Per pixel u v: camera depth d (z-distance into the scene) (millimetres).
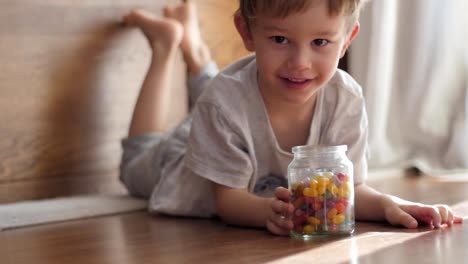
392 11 2064
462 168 2047
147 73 1941
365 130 1516
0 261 1324
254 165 1495
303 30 1339
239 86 1489
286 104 1473
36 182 1905
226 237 1387
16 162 1881
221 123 1476
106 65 1995
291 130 1505
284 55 1363
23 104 1891
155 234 1455
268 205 1415
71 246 1400
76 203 1774
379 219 1435
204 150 1489
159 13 2088
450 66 2051
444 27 2041
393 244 1256
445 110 2074
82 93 1962
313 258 1205
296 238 1337
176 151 1686
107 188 1997
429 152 2107
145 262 1251
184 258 1258
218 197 1493
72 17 1950
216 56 2186
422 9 2055
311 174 1329
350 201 1339
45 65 1916
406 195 1710
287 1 1320
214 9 2176
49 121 1920
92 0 1977
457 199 1610
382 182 1953
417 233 1319
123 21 2014
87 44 1969
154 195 1651
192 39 2033
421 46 2064
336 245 1270
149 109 1903
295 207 1335
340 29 1364
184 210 1607
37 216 1660
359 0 1393
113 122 2004
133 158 1860
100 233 1499
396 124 2127
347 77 1512
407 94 2098
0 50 1864
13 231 1572
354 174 1503
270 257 1227
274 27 1347
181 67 2111
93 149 1977
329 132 1504
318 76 1381
